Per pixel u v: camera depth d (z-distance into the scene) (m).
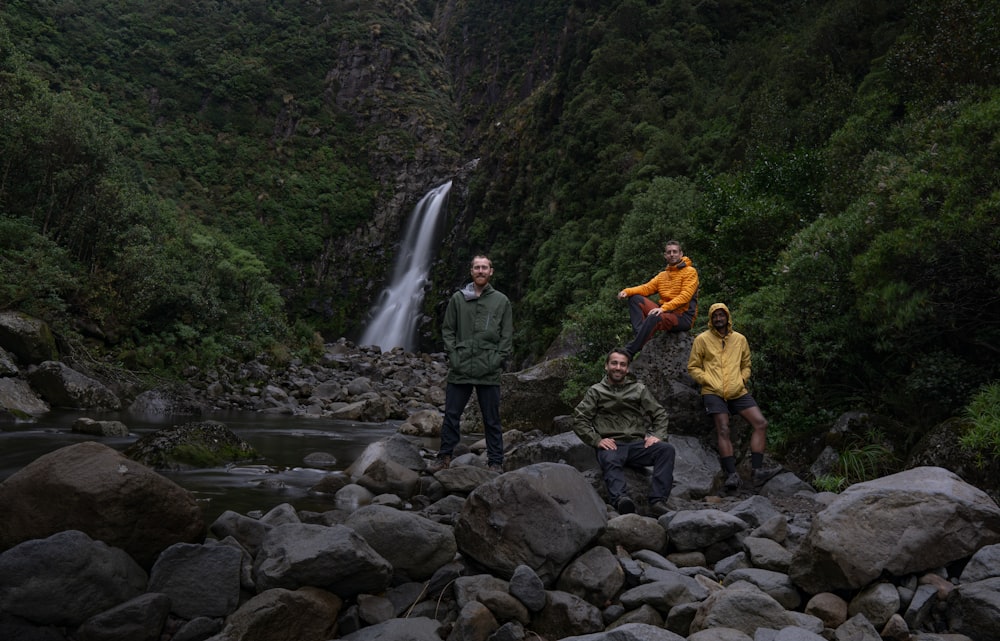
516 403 12.30
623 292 7.98
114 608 3.33
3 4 47.34
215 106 53.84
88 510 3.57
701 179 17.48
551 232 32.59
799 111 21.58
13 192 21.06
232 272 25.97
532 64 59.41
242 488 6.39
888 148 11.70
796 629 3.22
